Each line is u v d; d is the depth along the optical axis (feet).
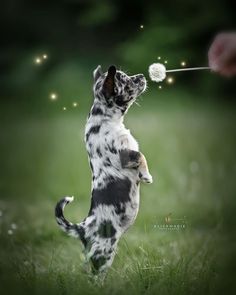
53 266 22.21
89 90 87.04
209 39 89.61
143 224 29.91
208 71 86.33
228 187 35.01
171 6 91.66
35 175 43.24
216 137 52.06
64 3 98.99
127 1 94.53
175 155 44.50
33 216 32.32
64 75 89.86
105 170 20.63
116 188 20.47
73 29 97.04
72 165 43.70
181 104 79.87
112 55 94.53
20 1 99.35
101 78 21.47
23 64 93.71
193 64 88.17
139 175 20.49
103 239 20.26
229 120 63.31
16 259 23.02
